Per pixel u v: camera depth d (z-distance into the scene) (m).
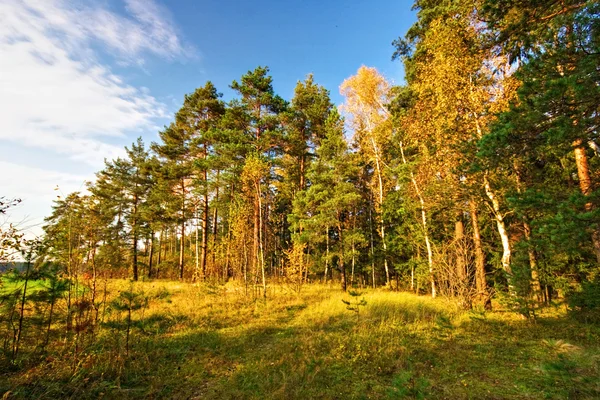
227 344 7.71
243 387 5.17
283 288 17.67
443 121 11.09
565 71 5.32
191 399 4.82
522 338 7.44
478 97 10.38
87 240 7.20
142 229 29.05
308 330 8.89
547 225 5.16
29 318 6.52
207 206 25.66
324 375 5.58
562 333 7.55
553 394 4.40
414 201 17.00
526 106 5.38
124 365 5.94
